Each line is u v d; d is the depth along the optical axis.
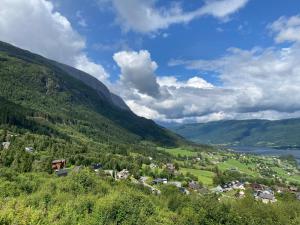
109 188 104.88
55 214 53.81
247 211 127.69
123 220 59.31
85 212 58.91
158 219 69.44
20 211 51.03
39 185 92.81
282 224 127.69
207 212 98.88
